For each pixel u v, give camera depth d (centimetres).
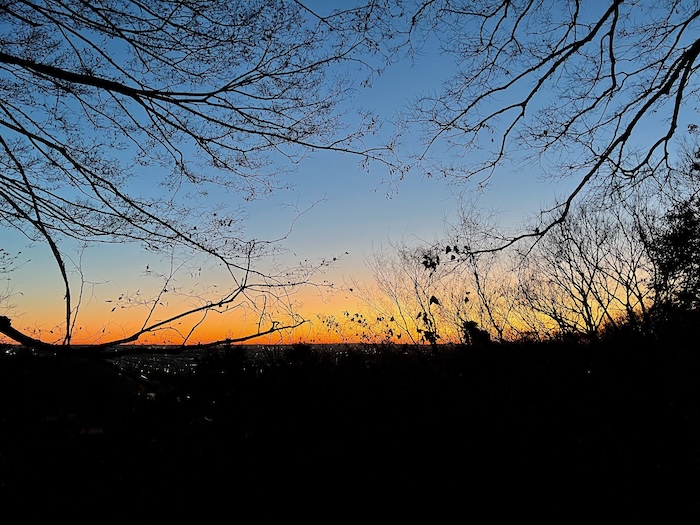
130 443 307
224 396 343
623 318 661
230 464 317
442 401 384
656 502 334
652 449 373
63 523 278
